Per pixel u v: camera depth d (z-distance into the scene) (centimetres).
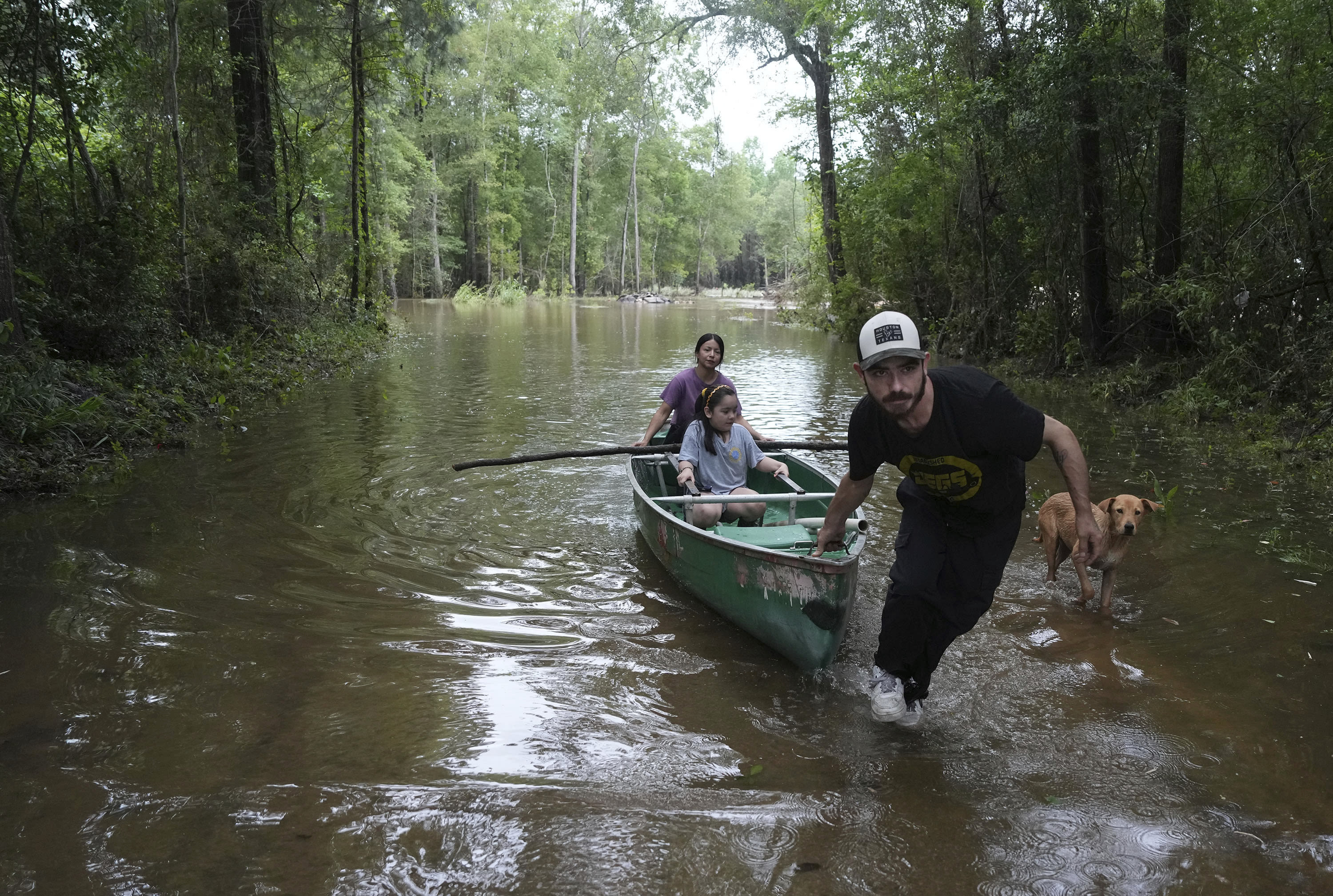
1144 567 516
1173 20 1170
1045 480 728
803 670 393
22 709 344
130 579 483
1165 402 1092
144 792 290
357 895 243
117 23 1197
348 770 305
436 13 2202
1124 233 1372
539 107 5012
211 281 1381
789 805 288
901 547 334
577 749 322
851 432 322
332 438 873
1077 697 366
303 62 2127
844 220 2345
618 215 5788
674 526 467
